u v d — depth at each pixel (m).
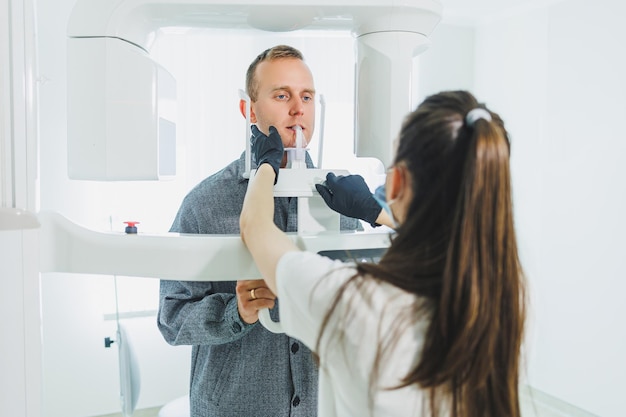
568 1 2.67
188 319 0.99
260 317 0.84
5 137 0.71
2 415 0.73
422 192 0.58
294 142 1.04
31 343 0.74
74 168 0.85
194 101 2.47
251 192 0.74
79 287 2.36
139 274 0.76
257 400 1.04
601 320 2.53
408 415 0.57
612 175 2.46
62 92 2.26
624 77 2.39
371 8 0.85
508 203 0.55
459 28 3.25
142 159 0.85
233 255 0.74
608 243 2.49
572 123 2.68
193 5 0.82
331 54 2.67
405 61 0.89
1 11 0.69
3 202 0.71
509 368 0.59
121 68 0.83
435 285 0.57
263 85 1.03
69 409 2.37
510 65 3.05
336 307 0.56
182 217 1.12
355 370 0.56
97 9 0.81
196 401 1.09
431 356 0.55
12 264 0.72
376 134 0.91
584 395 2.60
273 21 0.89
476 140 0.54
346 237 0.80
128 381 1.45
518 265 0.58
